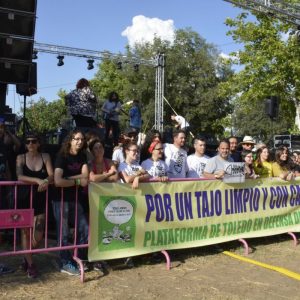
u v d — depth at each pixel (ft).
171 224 19.15
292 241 23.53
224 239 20.95
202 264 19.08
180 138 21.83
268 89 72.79
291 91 74.23
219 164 21.04
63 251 17.44
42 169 17.10
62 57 63.36
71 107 30.48
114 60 67.41
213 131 115.85
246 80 74.69
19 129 37.70
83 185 16.89
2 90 30.94
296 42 67.67
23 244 16.69
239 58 75.36
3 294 14.98
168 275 17.53
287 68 70.44
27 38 28.55
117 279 16.89
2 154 19.54
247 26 73.10
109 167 18.38
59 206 17.13
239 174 21.18
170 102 110.63
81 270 16.42
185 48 113.60
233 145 23.57
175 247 19.27
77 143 16.74
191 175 22.24
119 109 38.96
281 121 145.89
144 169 20.21
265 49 72.08
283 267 18.97
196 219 19.93
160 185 18.86
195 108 111.96
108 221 17.56
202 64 111.75
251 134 158.51
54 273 17.24
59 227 17.19
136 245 18.25
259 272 18.16
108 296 15.11
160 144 20.42
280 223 23.16
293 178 23.70
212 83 113.09
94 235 17.26
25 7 27.66
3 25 27.78
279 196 23.06
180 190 19.43
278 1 50.34
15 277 16.66
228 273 17.95
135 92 114.32
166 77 110.22
